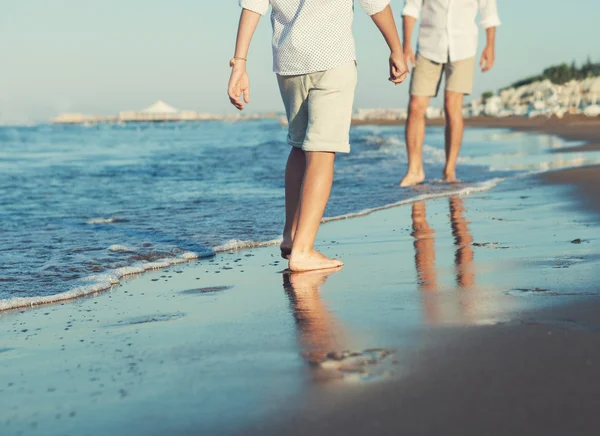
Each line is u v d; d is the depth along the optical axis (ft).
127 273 10.82
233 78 10.12
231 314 7.55
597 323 6.27
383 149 44.16
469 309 7.02
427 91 22.93
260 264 10.93
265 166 33.01
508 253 10.23
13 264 11.52
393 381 5.03
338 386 5.01
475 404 4.52
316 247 12.00
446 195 19.40
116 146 69.31
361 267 9.94
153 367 5.83
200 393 5.08
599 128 61.87
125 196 22.04
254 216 16.57
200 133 118.01
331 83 10.02
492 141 50.21
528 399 4.56
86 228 15.49
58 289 9.74
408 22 22.56
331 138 10.02
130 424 4.62
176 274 10.53
